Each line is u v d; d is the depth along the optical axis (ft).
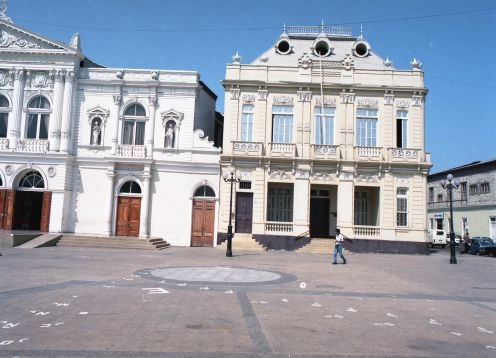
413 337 25.66
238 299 35.01
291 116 98.37
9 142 96.22
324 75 98.63
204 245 95.35
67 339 22.94
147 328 25.40
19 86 97.40
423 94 97.50
